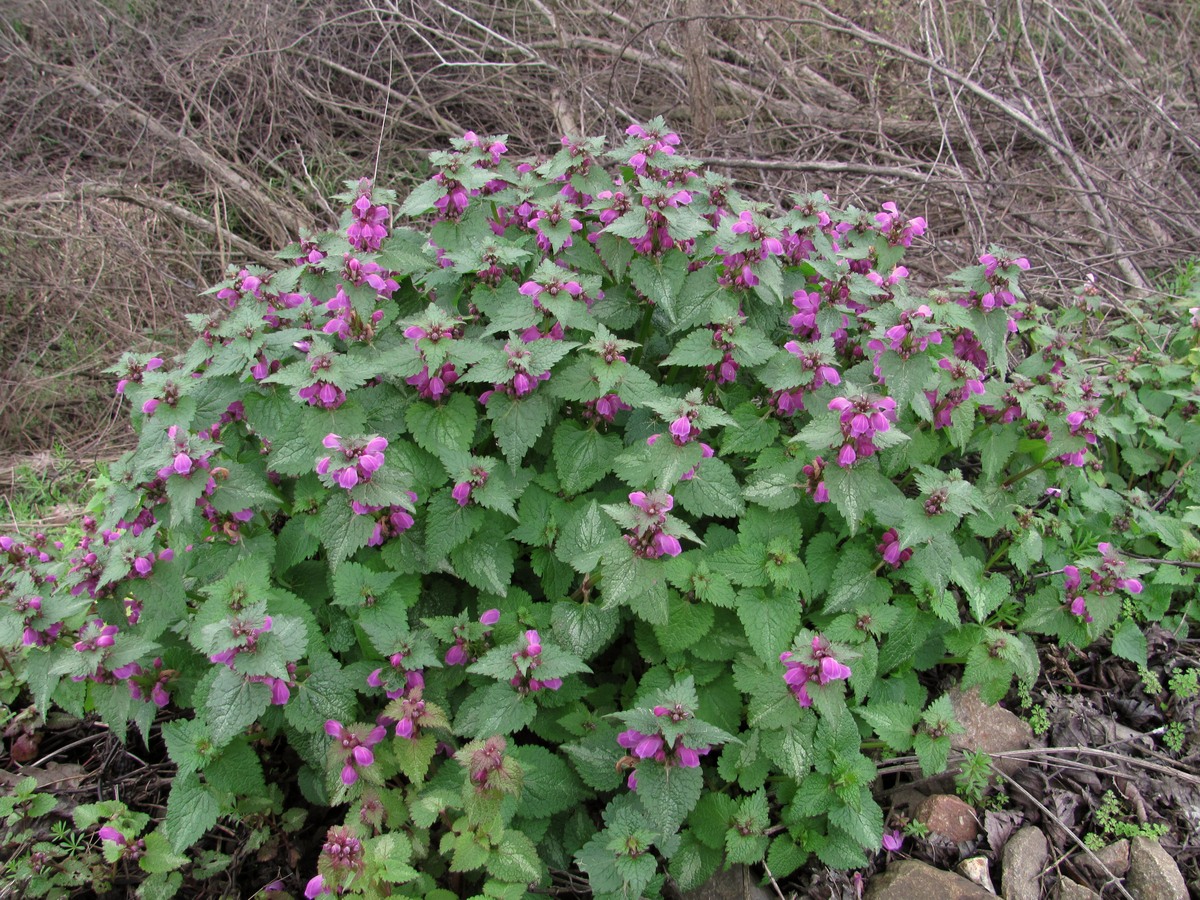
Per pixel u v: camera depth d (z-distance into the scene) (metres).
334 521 0.68
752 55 1.87
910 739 0.73
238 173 1.70
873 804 0.70
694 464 0.68
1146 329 1.11
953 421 0.77
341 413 0.70
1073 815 0.77
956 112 1.57
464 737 0.73
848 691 0.76
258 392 0.74
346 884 0.60
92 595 0.68
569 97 1.81
